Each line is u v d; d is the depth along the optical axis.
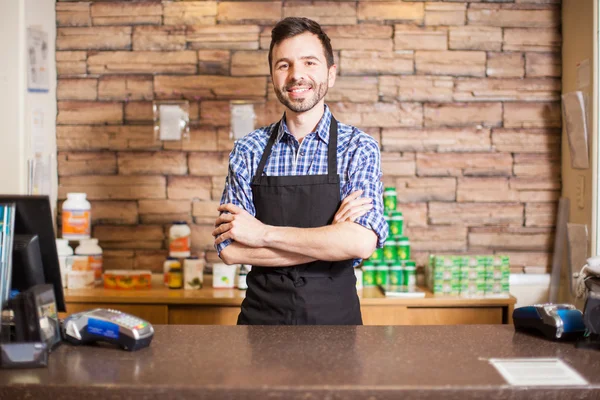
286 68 2.26
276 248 2.15
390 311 3.20
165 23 3.63
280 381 1.34
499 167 3.66
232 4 3.61
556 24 3.62
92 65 3.65
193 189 3.67
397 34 3.61
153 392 1.32
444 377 1.38
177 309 3.19
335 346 1.63
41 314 1.54
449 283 3.31
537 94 3.64
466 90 3.64
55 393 1.34
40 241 1.68
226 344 1.65
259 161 2.36
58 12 3.65
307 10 3.60
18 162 3.29
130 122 3.67
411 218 3.66
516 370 1.43
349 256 2.12
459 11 3.62
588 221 3.25
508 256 3.37
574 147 3.36
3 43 3.29
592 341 1.63
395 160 3.65
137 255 3.68
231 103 3.63
